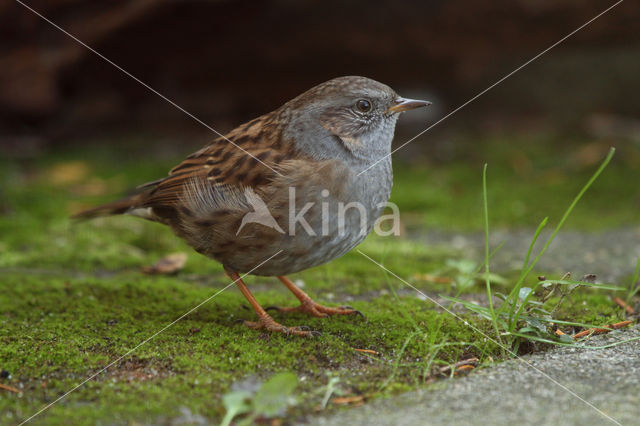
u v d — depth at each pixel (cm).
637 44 1659
